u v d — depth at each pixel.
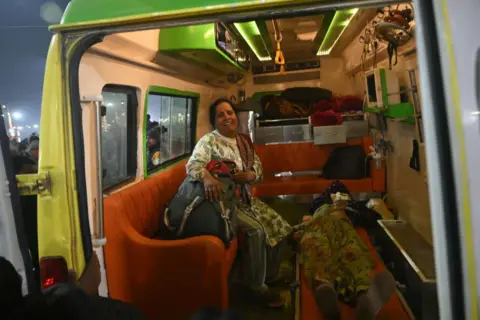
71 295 1.26
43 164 1.64
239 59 5.12
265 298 3.11
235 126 3.51
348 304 2.67
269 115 6.11
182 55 3.65
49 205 1.65
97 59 2.55
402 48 3.50
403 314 2.58
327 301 2.45
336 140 5.58
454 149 0.94
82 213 1.71
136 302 2.67
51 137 1.64
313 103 6.33
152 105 3.89
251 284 3.11
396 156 4.38
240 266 3.20
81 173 1.70
